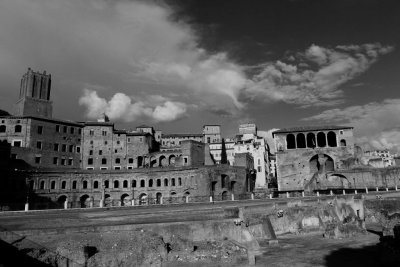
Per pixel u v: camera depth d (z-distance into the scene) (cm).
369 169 9456
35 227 3697
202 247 3906
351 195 7338
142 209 5519
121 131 12150
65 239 3359
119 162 11812
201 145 11925
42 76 11919
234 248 3988
